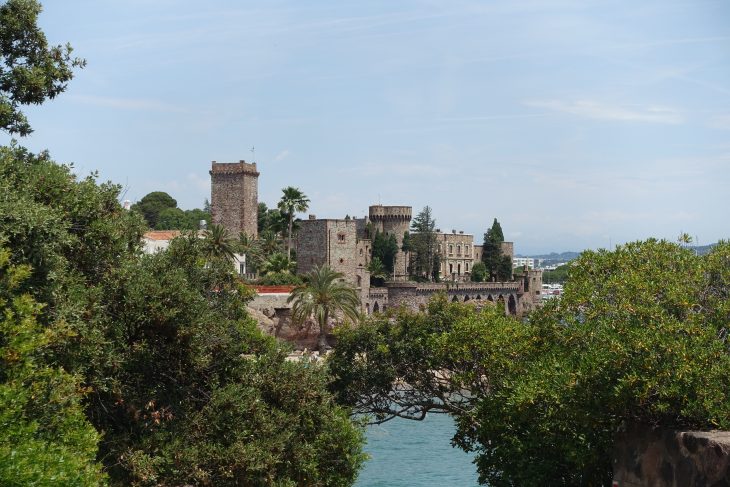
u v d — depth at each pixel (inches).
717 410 812.6
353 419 1676.9
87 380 1024.9
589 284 1170.0
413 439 2903.5
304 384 1301.7
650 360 891.4
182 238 1344.7
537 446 1189.1
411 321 1739.7
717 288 1073.5
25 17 1352.1
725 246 1095.6
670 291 1022.4
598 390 943.7
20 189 1056.2
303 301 3996.1
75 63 1429.6
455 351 1512.1
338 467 1339.8
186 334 1130.0
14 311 853.2
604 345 962.1
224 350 1270.9
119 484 1024.9
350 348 1738.4
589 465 1103.6
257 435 1190.9
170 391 1200.8
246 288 1449.3
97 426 1118.4
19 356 777.6
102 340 1003.9
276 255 5679.1
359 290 6525.6
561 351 1135.6
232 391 1179.9
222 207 6569.9
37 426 755.4
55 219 960.9
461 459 2536.9
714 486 676.7
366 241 7101.4
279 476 1229.1
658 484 752.3
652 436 766.5
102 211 1157.7
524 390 1104.8
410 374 1718.8
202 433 1160.2
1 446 697.0
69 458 762.2
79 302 951.6
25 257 919.7
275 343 1430.9
